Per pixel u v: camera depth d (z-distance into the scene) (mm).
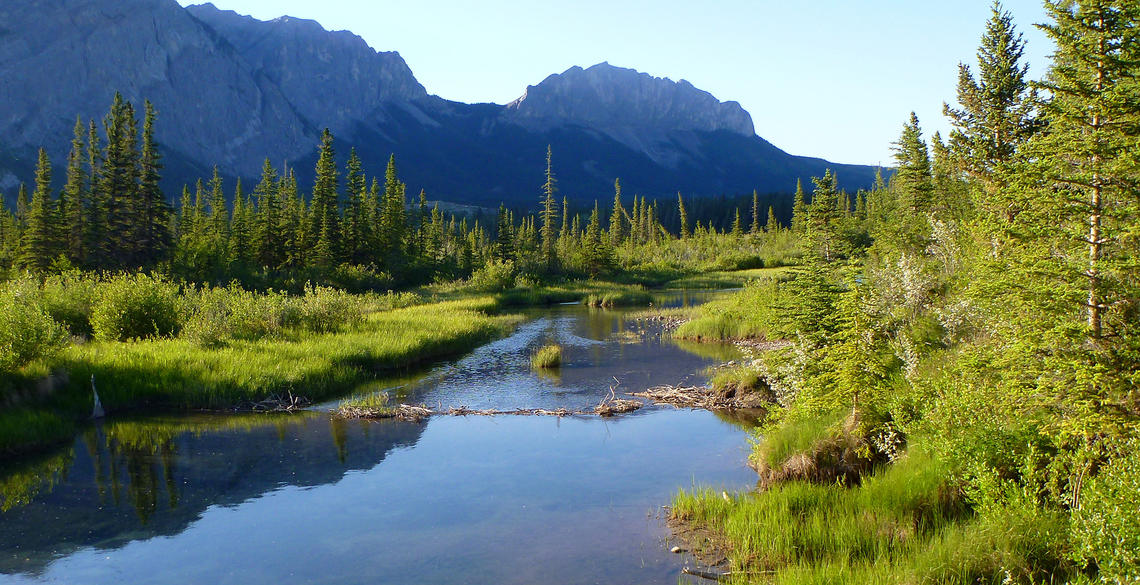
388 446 14539
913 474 9570
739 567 8641
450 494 11672
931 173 37156
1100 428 7320
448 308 42312
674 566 8812
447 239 104438
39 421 14859
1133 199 7582
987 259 8859
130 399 17656
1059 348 7801
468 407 18078
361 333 27172
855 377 11180
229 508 11156
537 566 8930
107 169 52844
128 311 24656
